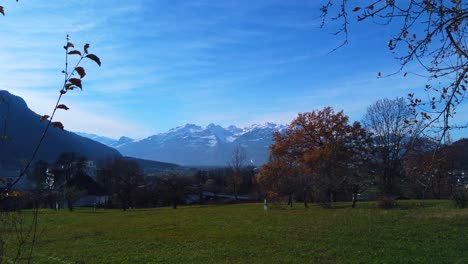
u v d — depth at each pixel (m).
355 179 45.47
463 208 33.00
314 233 24.94
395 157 42.72
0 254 5.50
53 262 18.42
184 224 32.72
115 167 76.88
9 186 3.94
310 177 49.22
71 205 59.28
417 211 33.06
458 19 4.49
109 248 22.06
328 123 54.12
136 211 54.44
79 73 3.64
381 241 21.27
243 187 97.31
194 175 89.31
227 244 22.41
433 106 5.08
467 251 18.05
